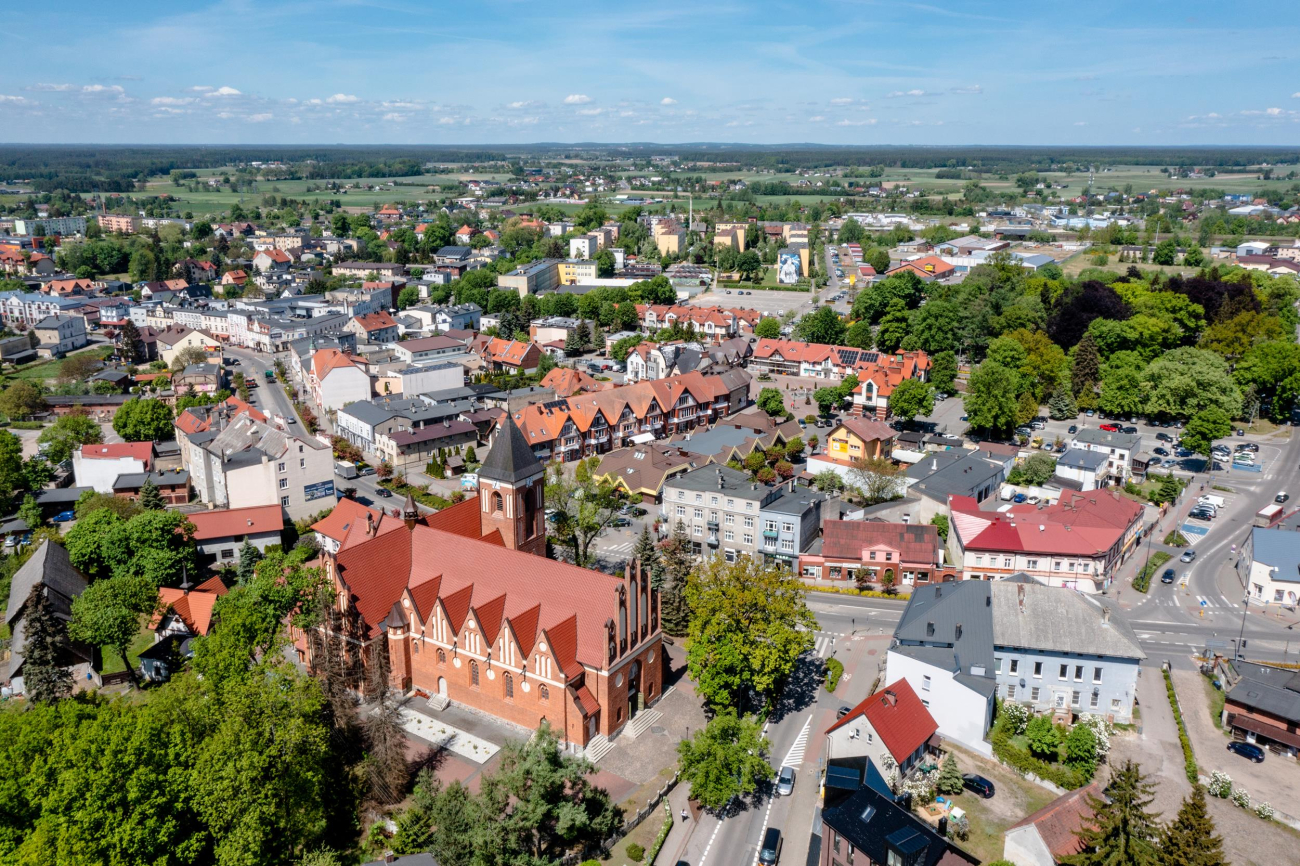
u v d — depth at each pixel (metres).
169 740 83.44
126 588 120.50
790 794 97.62
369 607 111.44
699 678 108.56
